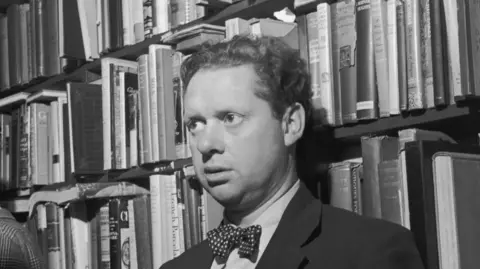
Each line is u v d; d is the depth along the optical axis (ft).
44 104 7.55
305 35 4.95
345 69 4.70
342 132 4.75
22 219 8.36
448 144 3.84
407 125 4.43
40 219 7.13
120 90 6.48
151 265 5.99
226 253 3.90
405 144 3.79
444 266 3.64
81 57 6.99
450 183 3.75
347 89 4.68
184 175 5.62
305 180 4.99
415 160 3.72
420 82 4.26
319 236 3.75
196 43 5.62
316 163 5.04
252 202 3.91
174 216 5.73
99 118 6.95
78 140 6.78
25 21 7.83
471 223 3.80
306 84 4.29
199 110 3.86
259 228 3.86
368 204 4.42
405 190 4.09
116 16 6.67
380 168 4.29
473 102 4.09
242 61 3.92
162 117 5.87
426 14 4.24
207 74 3.93
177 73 5.87
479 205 3.87
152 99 5.97
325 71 4.77
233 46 4.01
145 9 6.36
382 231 3.65
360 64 4.58
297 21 5.02
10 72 7.94
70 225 6.91
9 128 8.02
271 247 3.75
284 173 3.97
